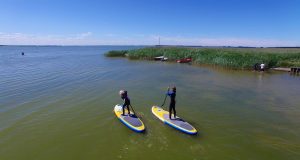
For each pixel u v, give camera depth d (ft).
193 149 26.96
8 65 115.24
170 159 24.79
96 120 35.65
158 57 153.99
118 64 124.88
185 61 135.44
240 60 107.14
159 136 30.19
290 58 120.37
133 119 34.73
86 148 27.09
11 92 52.80
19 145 27.78
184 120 36.27
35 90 55.06
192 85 64.64
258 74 89.35
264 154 26.23
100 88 58.29
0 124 33.83
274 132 32.19
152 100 47.39
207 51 150.82
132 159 24.76
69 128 32.63
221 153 26.22
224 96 51.90
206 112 40.32
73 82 66.33
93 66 112.68
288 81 73.05
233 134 31.35
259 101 47.98
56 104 43.68
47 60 154.10
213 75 85.10
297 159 25.30
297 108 43.27
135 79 73.82
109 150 26.63
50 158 25.02
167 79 74.69
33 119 35.91
